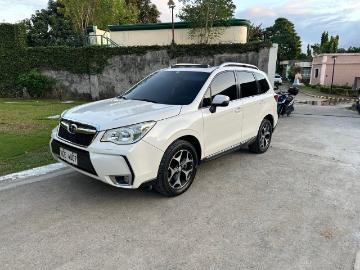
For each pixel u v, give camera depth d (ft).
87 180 15.30
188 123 13.70
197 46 49.75
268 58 45.73
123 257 9.57
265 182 15.88
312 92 109.70
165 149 12.68
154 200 13.41
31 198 13.34
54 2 116.37
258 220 12.01
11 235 10.60
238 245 10.36
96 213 12.21
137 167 11.79
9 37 56.90
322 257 9.85
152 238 10.61
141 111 13.05
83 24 92.79
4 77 58.49
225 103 14.61
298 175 17.01
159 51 51.96
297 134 28.37
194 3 59.41
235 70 17.94
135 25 64.95
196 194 14.17
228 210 12.75
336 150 22.50
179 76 16.76
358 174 17.40
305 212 12.76
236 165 18.43
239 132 17.75
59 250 9.84
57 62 56.54
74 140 12.55
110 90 55.62
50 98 58.13
